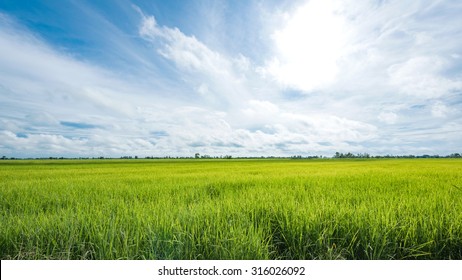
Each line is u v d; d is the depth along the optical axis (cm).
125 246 285
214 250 288
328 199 502
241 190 682
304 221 348
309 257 303
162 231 323
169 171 1830
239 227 320
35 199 600
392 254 303
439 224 329
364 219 348
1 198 597
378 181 845
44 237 326
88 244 313
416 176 1034
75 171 1903
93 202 527
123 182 958
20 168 2569
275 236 347
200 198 582
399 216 366
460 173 1204
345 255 307
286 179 959
